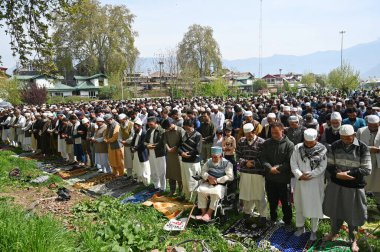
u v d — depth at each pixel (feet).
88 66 186.29
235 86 213.87
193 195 25.34
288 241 18.58
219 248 17.84
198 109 49.26
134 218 22.20
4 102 125.39
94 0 173.88
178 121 34.96
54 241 14.88
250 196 21.33
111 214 23.06
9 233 14.73
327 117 27.84
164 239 19.34
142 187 30.07
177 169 26.45
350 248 17.38
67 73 195.62
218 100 89.66
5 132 58.54
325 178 19.57
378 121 22.56
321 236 19.07
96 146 35.81
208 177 21.70
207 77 214.28
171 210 23.54
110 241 17.56
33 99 130.21
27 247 13.98
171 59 169.99
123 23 183.11
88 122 38.47
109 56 179.63
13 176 33.76
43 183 31.78
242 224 21.02
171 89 164.55
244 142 21.75
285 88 235.81
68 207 25.08
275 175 19.90
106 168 36.14
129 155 32.73
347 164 17.44
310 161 18.22
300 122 30.37
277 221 21.26
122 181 32.24
